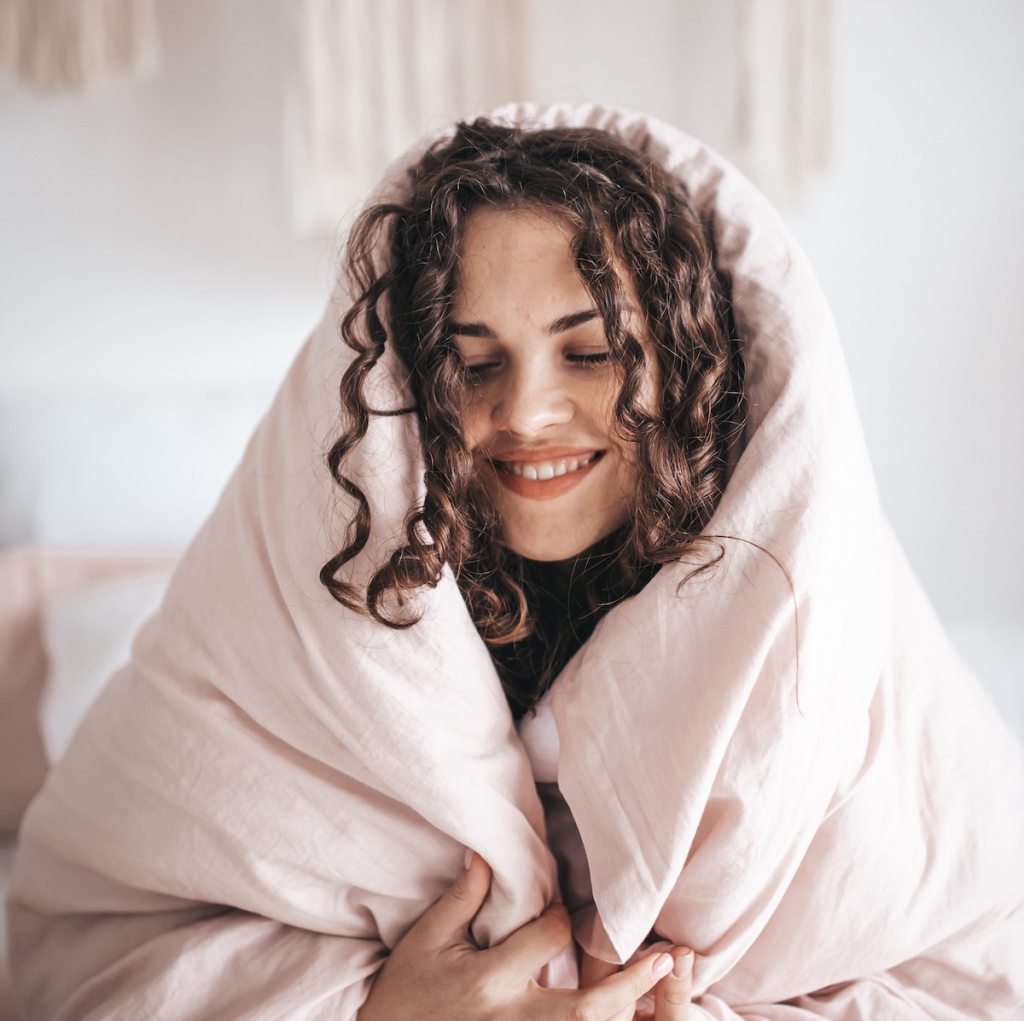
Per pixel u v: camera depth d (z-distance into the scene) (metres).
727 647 0.63
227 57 1.53
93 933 0.81
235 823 0.70
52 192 1.58
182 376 1.64
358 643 0.65
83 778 0.80
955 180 1.50
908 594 0.77
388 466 0.66
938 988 0.72
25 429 1.54
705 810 0.66
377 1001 0.69
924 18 1.45
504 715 0.71
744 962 0.71
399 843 0.70
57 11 1.46
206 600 0.74
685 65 1.49
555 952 0.68
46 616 1.35
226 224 1.58
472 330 0.66
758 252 0.69
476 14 1.45
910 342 1.55
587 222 0.64
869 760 0.69
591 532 0.73
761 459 0.64
